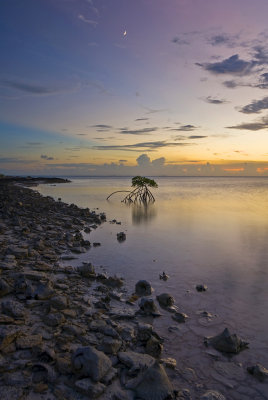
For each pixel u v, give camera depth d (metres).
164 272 11.34
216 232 19.98
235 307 8.24
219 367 5.46
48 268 10.62
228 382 5.02
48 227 18.97
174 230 20.62
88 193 61.81
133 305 8.18
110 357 5.29
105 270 11.42
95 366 4.53
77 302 7.95
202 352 5.95
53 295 7.90
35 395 4.09
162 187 101.31
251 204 40.19
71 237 16.27
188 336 6.59
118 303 8.29
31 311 6.92
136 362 5.04
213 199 49.28
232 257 13.60
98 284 9.78
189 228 21.50
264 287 9.85
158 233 19.45
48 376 4.46
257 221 24.94
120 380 4.69
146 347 5.81
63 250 14.05
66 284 9.34
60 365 4.73
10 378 4.36
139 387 4.47
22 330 5.91
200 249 15.12
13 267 9.98
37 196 46.66
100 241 16.80
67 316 6.90
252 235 18.98
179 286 9.91
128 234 19.05
